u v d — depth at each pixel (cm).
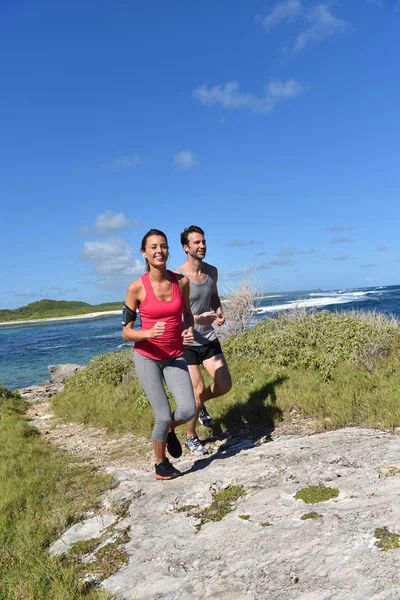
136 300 405
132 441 645
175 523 326
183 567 271
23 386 1884
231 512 320
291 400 610
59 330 6322
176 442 441
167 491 386
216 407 654
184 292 425
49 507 429
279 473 366
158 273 396
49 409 1047
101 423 780
